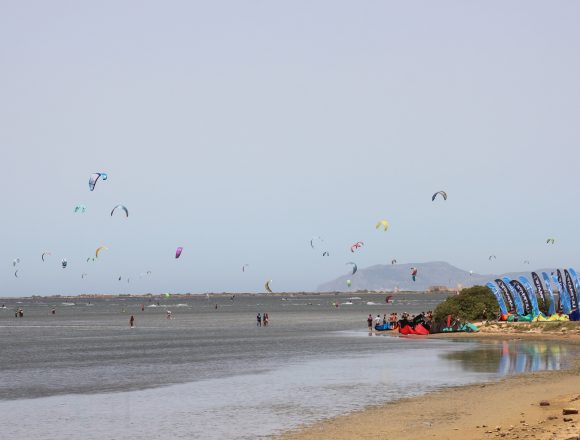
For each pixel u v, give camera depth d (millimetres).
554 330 67500
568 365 42438
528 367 42000
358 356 52625
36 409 30453
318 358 51594
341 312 183875
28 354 58688
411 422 25516
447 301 83375
